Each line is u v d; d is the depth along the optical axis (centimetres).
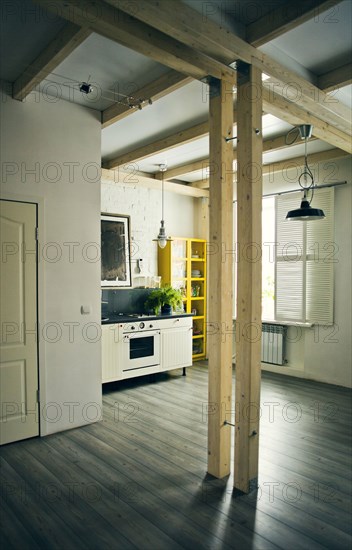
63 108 347
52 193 340
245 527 215
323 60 288
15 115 318
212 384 273
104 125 377
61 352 347
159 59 240
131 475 271
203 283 654
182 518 223
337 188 496
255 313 250
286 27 231
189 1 217
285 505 236
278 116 325
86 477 268
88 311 362
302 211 376
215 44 226
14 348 320
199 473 275
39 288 332
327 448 317
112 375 459
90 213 366
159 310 533
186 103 351
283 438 336
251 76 248
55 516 224
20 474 272
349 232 486
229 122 268
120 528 214
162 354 514
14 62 288
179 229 644
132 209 573
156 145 446
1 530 212
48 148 338
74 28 235
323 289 510
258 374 254
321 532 212
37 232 331
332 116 330
